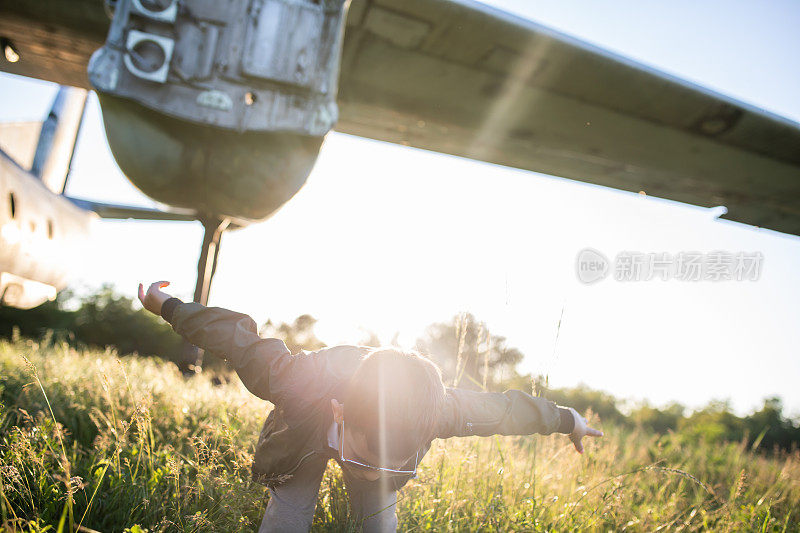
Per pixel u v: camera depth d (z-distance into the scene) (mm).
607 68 5461
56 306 26984
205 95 2986
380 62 5418
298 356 1888
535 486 2807
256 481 1935
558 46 5199
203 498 2113
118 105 3092
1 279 6387
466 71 5535
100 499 2018
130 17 2922
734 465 4699
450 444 2850
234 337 1873
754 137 6488
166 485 2225
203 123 2990
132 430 2918
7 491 1941
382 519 2002
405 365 1564
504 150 7309
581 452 2305
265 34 3012
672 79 5730
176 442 2834
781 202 8320
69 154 8969
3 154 6387
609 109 6105
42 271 7168
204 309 1923
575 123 6414
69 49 5648
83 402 3158
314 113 3135
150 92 2969
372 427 1493
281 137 3229
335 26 3125
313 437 1791
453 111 6270
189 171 3217
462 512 2484
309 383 1778
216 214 3494
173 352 28203
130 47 2914
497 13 4953
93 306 28781
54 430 2578
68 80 6465
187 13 2967
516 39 5109
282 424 1838
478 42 5133
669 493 3693
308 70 3068
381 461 1549
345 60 5379
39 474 2092
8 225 6164
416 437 1515
